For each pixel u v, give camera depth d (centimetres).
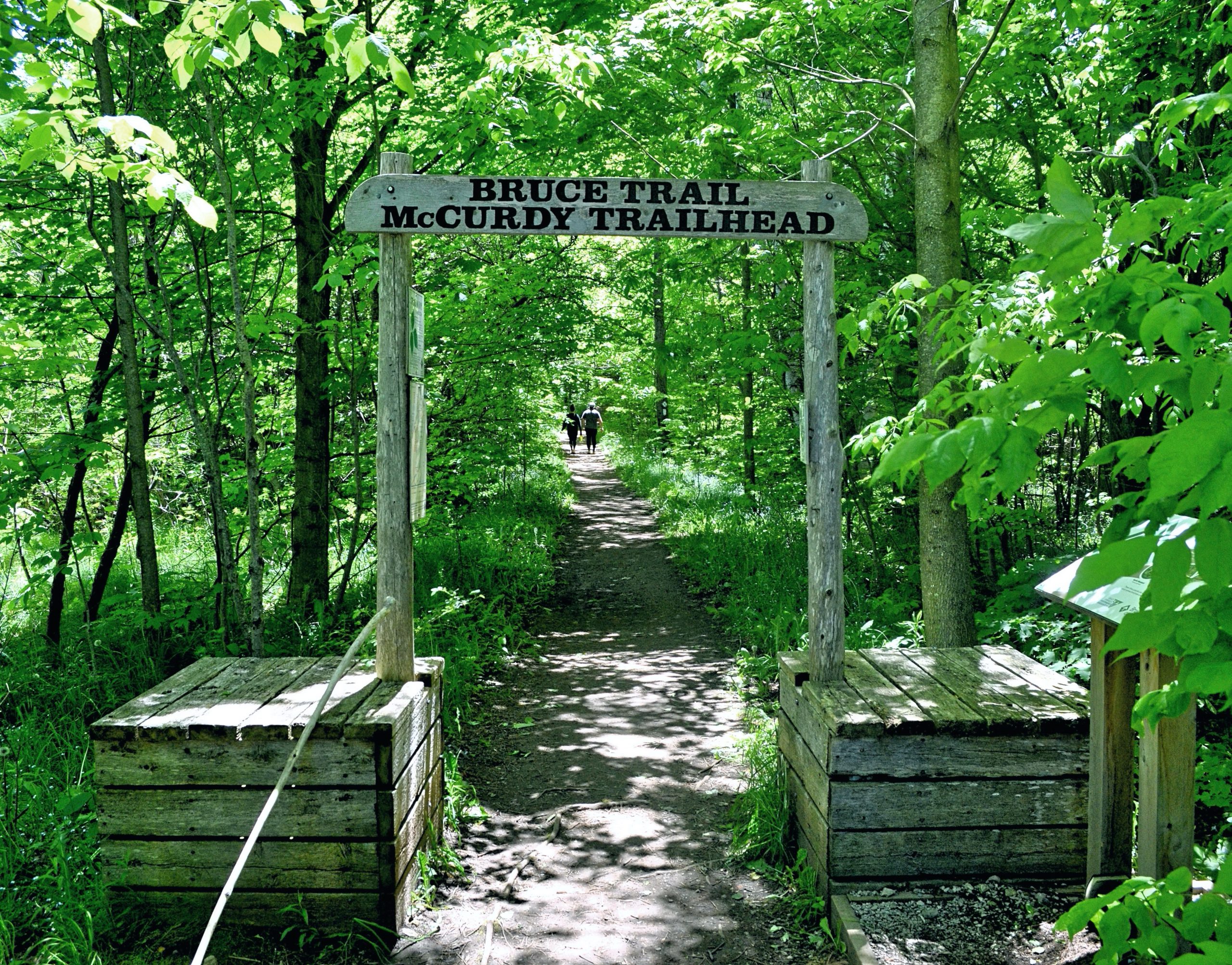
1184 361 148
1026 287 300
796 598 830
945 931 318
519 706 641
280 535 938
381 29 674
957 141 534
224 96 586
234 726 332
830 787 340
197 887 338
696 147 754
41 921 344
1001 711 342
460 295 783
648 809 468
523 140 785
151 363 730
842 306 751
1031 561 701
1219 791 400
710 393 1410
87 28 303
